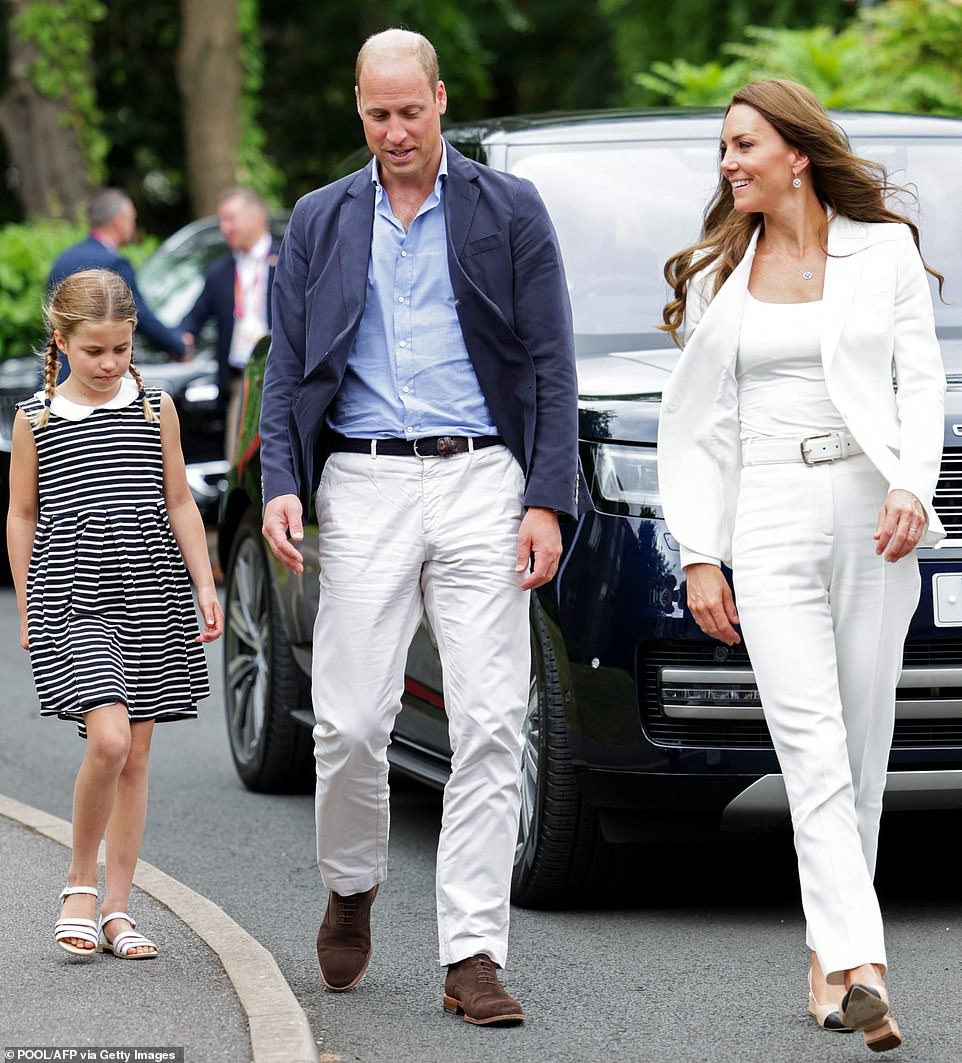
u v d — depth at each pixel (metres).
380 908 7.45
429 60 5.96
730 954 6.78
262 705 9.58
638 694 6.81
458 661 6.04
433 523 6.04
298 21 37.53
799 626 5.79
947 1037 5.85
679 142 8.72
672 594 6.75
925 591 6.72
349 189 6.11
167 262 18.25
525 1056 5.71
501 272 6.01
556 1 41.16
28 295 19.28
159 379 15.97
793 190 5.88
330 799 6.14
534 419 6.03
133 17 34.81
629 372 7.32
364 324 6.07
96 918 6.68
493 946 6.06
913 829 8.64
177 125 35.84
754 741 6.78
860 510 5.79
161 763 10.48
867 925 5.61
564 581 6.95
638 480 6.87
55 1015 5.73
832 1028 5.92
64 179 28.88
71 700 6.26
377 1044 5.82
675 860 8.12
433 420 6.02
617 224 8.29
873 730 5.92
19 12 28.59
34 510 6.45
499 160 8.60
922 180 8.53
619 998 6.28
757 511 5.85
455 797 6.09
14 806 8.48
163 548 6.43
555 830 7.13
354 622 6.04
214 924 6.68
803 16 27.70
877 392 5.80
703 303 6.04
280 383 6.16
